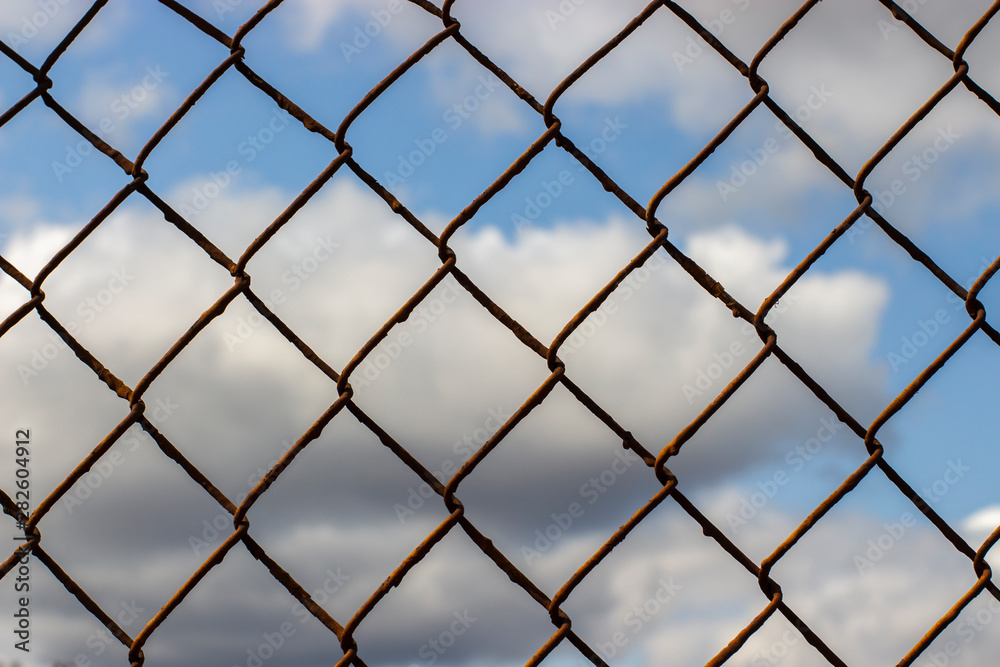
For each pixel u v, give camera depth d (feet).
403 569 1.80
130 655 1.76
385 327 1.82
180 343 1.80
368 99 1.83
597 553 1.82
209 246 1.81
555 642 1.80
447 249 1.83
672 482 1.83
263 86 1.83
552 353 1.83
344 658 1.78
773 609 1.83
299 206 1.82
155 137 1.81
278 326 1.81
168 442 1.80
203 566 1.78
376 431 1.81
